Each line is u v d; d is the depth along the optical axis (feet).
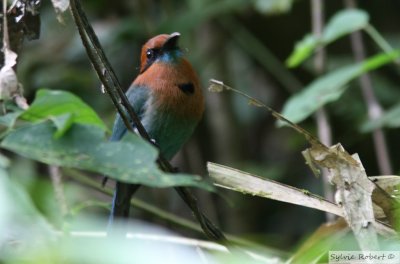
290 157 51.88
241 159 51.62
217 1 48.11
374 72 49.11
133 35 47.60
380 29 52.16
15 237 12.16
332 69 49.03
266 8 43.93
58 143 13.44
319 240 20.34
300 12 51.13
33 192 21.42
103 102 47.26
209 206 49.24
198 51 51.90
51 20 49.98
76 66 49.47
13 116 16.24
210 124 52.85
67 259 10.32
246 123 54.29
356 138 46.44
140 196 48.39
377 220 19.85
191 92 30.71
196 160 51.39
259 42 51.13
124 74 50.24
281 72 50.42
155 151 12.92
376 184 19.72
